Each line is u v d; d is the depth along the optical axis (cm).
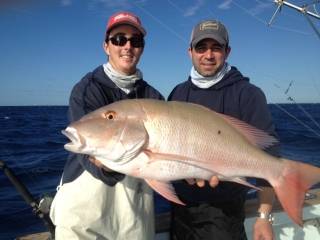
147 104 93
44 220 114
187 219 117
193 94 123
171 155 88
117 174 92
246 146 98
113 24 105
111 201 102
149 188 110
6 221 201
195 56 119
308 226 140
